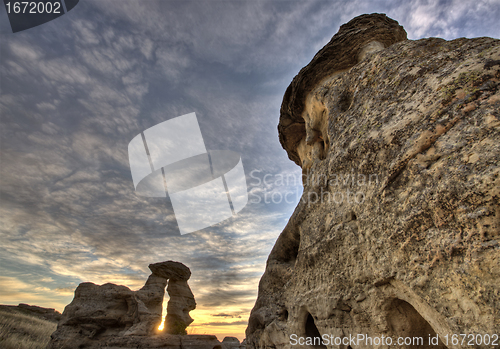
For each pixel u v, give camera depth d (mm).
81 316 21812
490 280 2643
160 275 27453
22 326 23516
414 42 5266
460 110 3387
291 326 6762
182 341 20750
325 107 7328
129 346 18891
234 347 30031
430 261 3246
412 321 4320
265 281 9406
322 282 5664
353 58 7887
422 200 3395
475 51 3969
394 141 4055
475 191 2840
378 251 4102
